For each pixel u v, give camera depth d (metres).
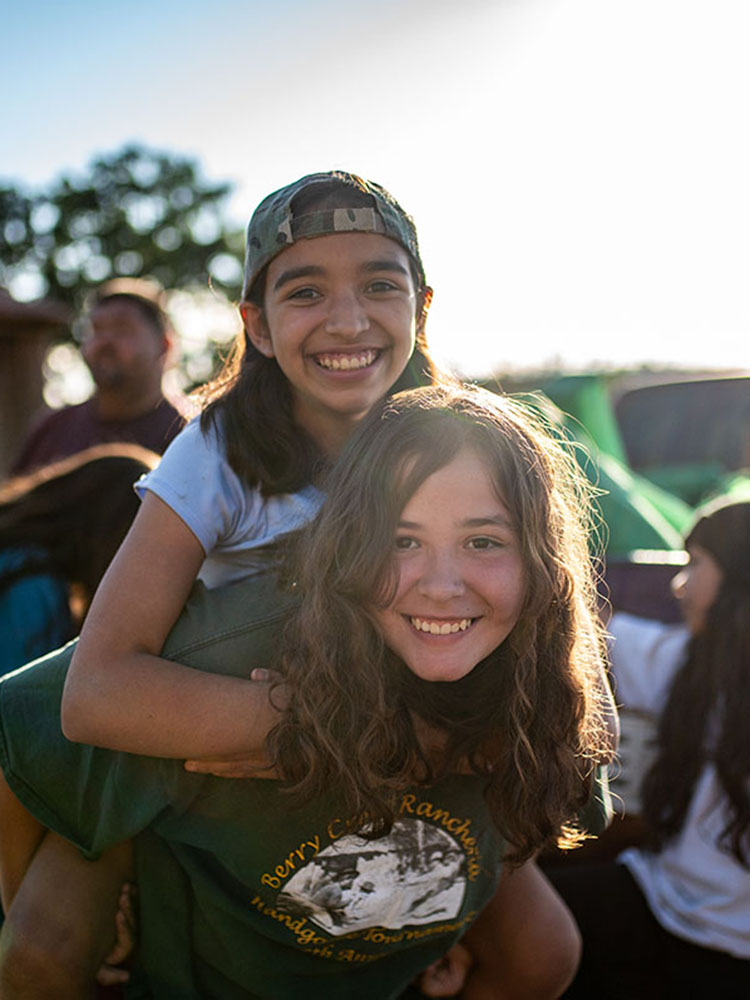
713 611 2.47
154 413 4.38
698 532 2.55
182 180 38.97
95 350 4.24
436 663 1.50
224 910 1.75
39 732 1.76
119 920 1.88
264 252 1.95
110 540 2.41
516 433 1.55
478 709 1.60
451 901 1.79
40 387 9.91
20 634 2.31
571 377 4.92
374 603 1.50
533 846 1.63
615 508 3.76
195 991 1.85
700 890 2.44
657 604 3.18
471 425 1.51
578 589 1.63
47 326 9.87
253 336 2.04
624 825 2.94
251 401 1.95
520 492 1.51
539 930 2.04
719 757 2.38
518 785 1.59
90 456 2.54
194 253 38.69
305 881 1.69
